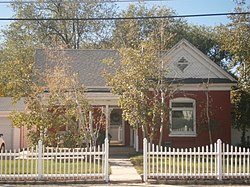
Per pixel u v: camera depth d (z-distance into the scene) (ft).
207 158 52.90
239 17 81.25
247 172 53.01
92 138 68.18
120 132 91.76
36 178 51.96
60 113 69.56
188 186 50.75
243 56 81.97
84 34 168.25
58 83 69.51
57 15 161.89
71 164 55.88
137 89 68.23
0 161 51.80
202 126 85.92
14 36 158.40
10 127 95.25
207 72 88.63
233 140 94.17
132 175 55.77
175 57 88.79
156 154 52.90
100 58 95.96
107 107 80.43
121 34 140.87
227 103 87.35
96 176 52.49
